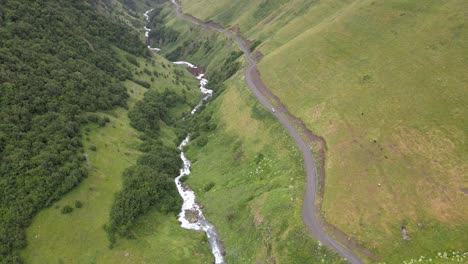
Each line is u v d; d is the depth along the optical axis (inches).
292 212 2847.0
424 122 3053.6
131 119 4552.2
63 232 3088.1
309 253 2544.3
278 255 2632.9
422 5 4340.6
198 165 4190.5
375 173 2851.9
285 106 4128.9
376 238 2438.5
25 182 3169.3
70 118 3905.0
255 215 3080.7
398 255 2310.5
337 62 4256.9
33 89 3868.1
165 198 3649.1
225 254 3063.5
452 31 3786.9
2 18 4448.8
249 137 4087.1
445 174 2632.9
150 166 3905.0
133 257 3048.7
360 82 3789.4
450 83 3267.7
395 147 2972.4
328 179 2999.5
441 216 2411.4
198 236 3272.6
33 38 4552.2
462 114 2965.1
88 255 3024.1
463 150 2723.9
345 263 2365.9
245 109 4451.3
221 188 3678.6
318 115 3703.3
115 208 3302.2
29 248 2928.2
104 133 4094.5
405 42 3998.5
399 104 3324.3
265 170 3563.0
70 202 3267.7
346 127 3371.1
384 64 3858.3
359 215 2615.7
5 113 3501.5
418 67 3597.4
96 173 3597.4
